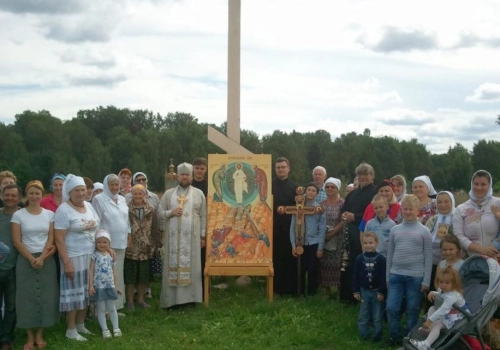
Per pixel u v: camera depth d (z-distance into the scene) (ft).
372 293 24.44
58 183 27.50
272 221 30.60
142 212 29.89
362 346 23.65
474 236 22.90
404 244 23.47
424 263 23.38
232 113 31.12
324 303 29.27
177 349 23.38
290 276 31.78
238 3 30.83
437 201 24.72
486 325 21.83
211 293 32.60
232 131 31.09
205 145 165.27
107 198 27.99
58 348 23.63
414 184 27.25
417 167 162.81
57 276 24.88
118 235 27.96
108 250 25.64
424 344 19.71
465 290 21.35
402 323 25.90
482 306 20.20
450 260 22.38
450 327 19.95
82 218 24.76
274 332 25.54
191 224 29.89
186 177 30.19
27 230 23.70
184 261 29.55
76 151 177.17
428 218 26.27
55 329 26.27
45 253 23.75
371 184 29.01
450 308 20.02
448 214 24.54
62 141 175.22
